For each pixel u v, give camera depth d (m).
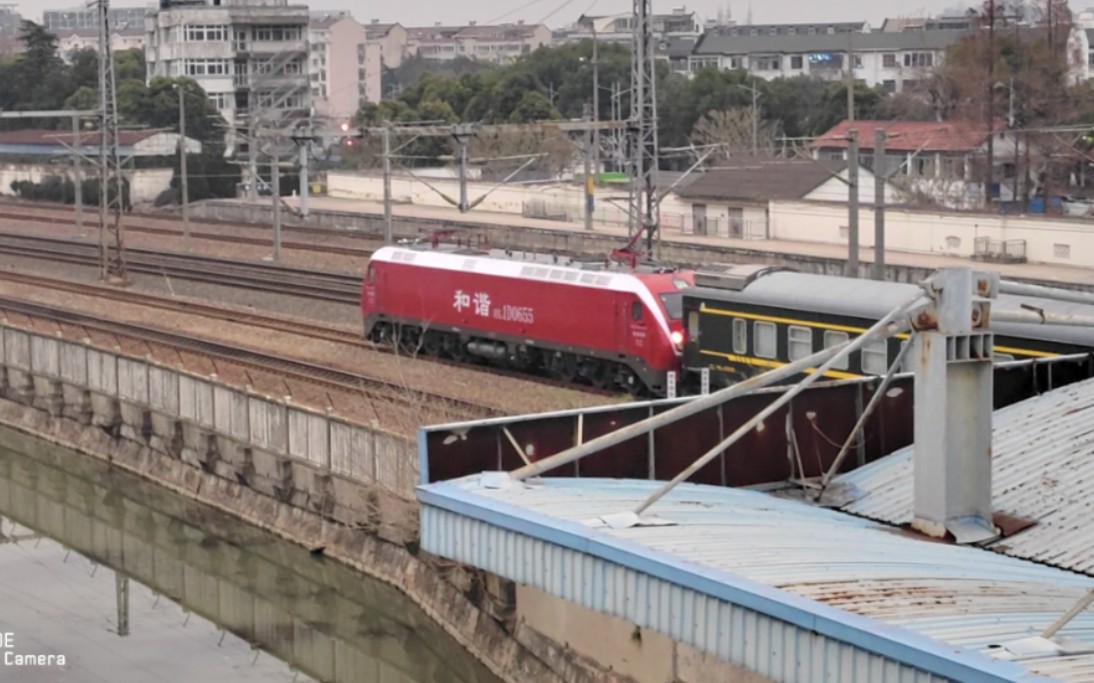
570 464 23.19
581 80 139.88
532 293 49.22
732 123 113.25
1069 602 17.39
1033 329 34.69
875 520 22.45
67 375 46.78
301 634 31.97
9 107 144.12
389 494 33.03
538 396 46.09
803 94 127.00
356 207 105.25
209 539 38.00
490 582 28.16
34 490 44.06
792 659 16.47
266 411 37.31
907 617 16.20
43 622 32.19
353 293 65.31
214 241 87.81
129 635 31.47
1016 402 27.86
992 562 19.47
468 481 21.50
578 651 25.64
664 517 20.28
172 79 128.00
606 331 46.50
